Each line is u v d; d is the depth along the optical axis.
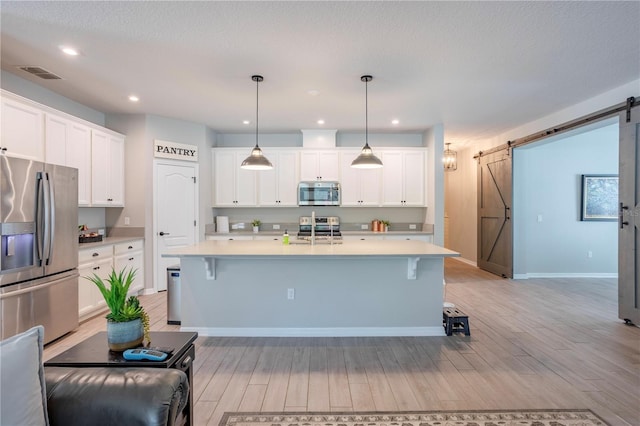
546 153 6.31
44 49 2.97
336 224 6.15
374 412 2.21
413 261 3.46
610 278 6.29
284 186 6.05
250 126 5.80
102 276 4.14
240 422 2.11
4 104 3.06
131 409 1.21
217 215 6.37
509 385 2.54
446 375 2.70
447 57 3.11
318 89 3.94
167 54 3.05
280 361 2.96
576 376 2.67
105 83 3.78
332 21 2.51
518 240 6.27
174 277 3.85
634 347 3.21
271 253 3.20
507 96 4.20
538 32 2.67
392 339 3.46
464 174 8.09
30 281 3.04
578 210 6.38
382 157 6.06
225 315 3.59
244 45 2.88
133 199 5.02
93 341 1.72
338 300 3.58
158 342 1.70
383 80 3.67
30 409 1.11
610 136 6.39
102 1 2.27
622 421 2.11
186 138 5.49
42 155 3.50
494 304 4.63
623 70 3.40
